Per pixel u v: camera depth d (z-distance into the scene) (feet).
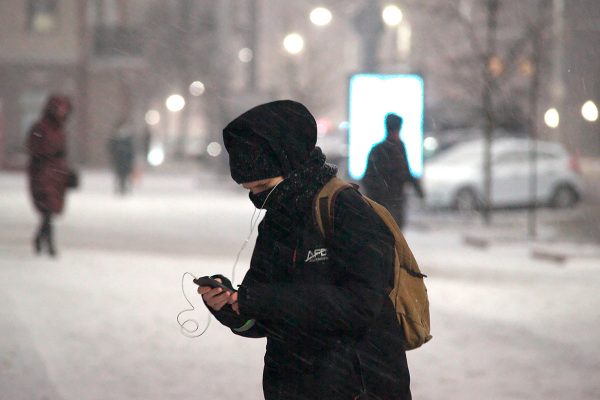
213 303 29.60
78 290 97.04
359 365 30.07
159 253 131.95
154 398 58.18
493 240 155.74
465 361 70.03
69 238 147.64
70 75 450.71
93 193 268.82
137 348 71.51
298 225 30.14
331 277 29.94
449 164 228.84
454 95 211.61
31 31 449.89
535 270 124.88
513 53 188.96
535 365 69.15
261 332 31.53
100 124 453.58
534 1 191.93
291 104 30.35
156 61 536.01
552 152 234.79
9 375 62.75
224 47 360.28
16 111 449.06
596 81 228.22
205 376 63.87
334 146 398.01
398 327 30.73
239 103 289.33
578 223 199.00
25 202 222.89
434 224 192.75
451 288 106.01
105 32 455.22
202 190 295.69
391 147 110.11
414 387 62.44
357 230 29.55
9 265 114.42
